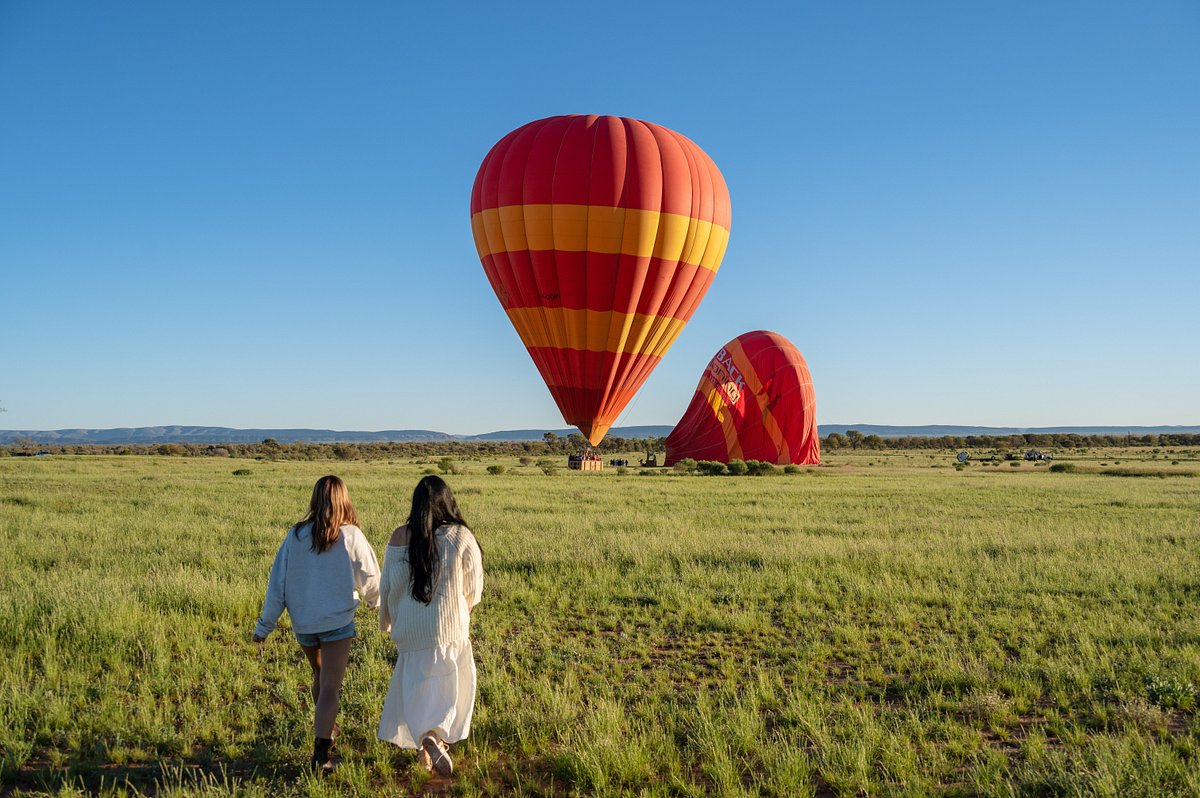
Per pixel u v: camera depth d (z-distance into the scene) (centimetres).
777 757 471
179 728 529
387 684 612
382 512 1786
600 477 3703
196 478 3050
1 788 440
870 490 2830
